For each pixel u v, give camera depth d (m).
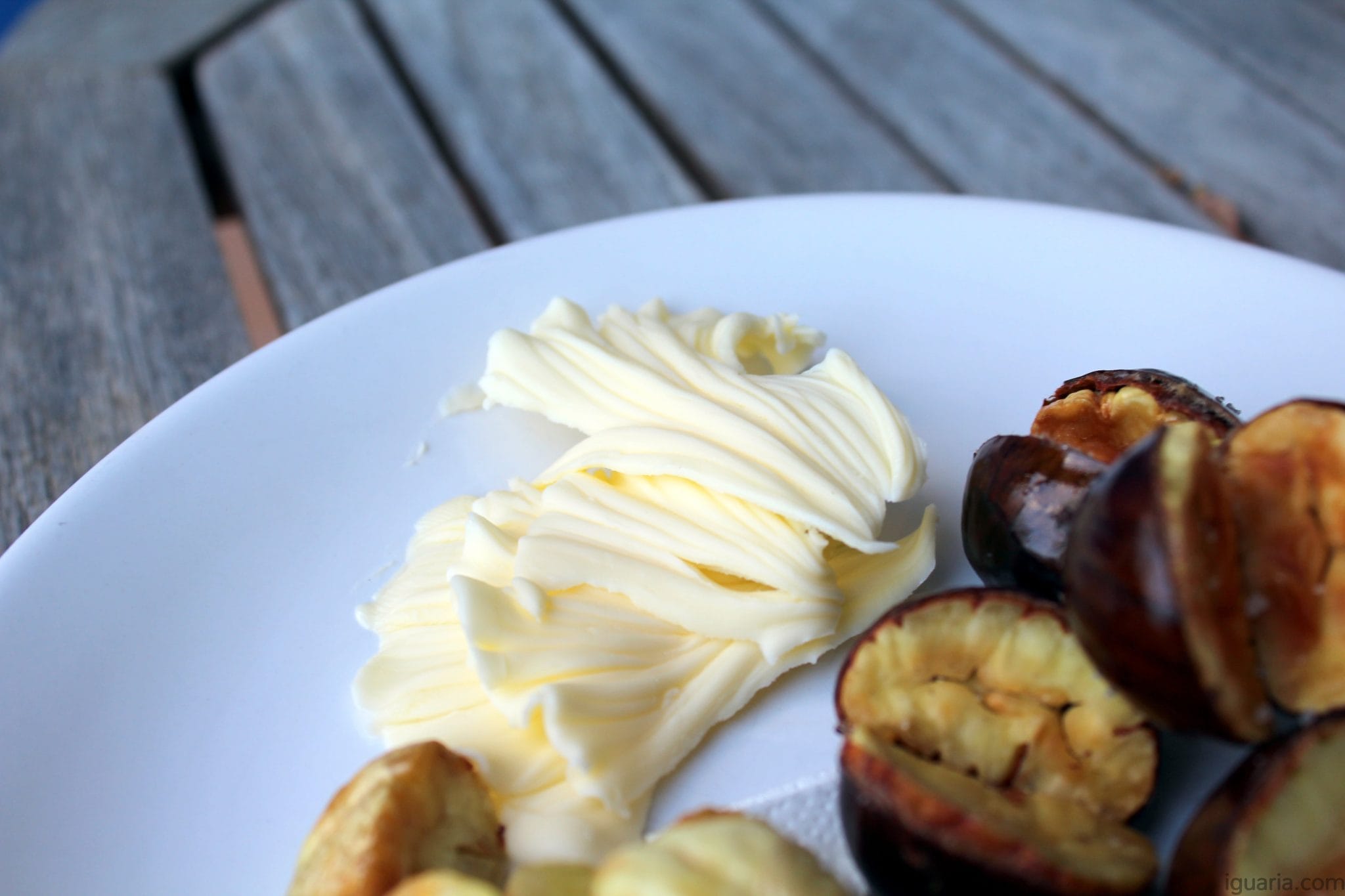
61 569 0.21
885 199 0.26
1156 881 0.18
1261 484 0.18
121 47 0.38
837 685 0.19
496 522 0.22
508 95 0.35
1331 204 0.31
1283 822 0.17
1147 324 0.24
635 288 0.25
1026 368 0.24
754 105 0.35
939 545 0.22
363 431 0.23
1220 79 0.35
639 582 0.21
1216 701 0.17
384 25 0.38
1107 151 0.33
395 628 0.21
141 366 0.28
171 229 0.31
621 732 0.20
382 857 0.18
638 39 0.37
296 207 0.32
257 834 0.20
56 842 0.20
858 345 0.24
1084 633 0.18
